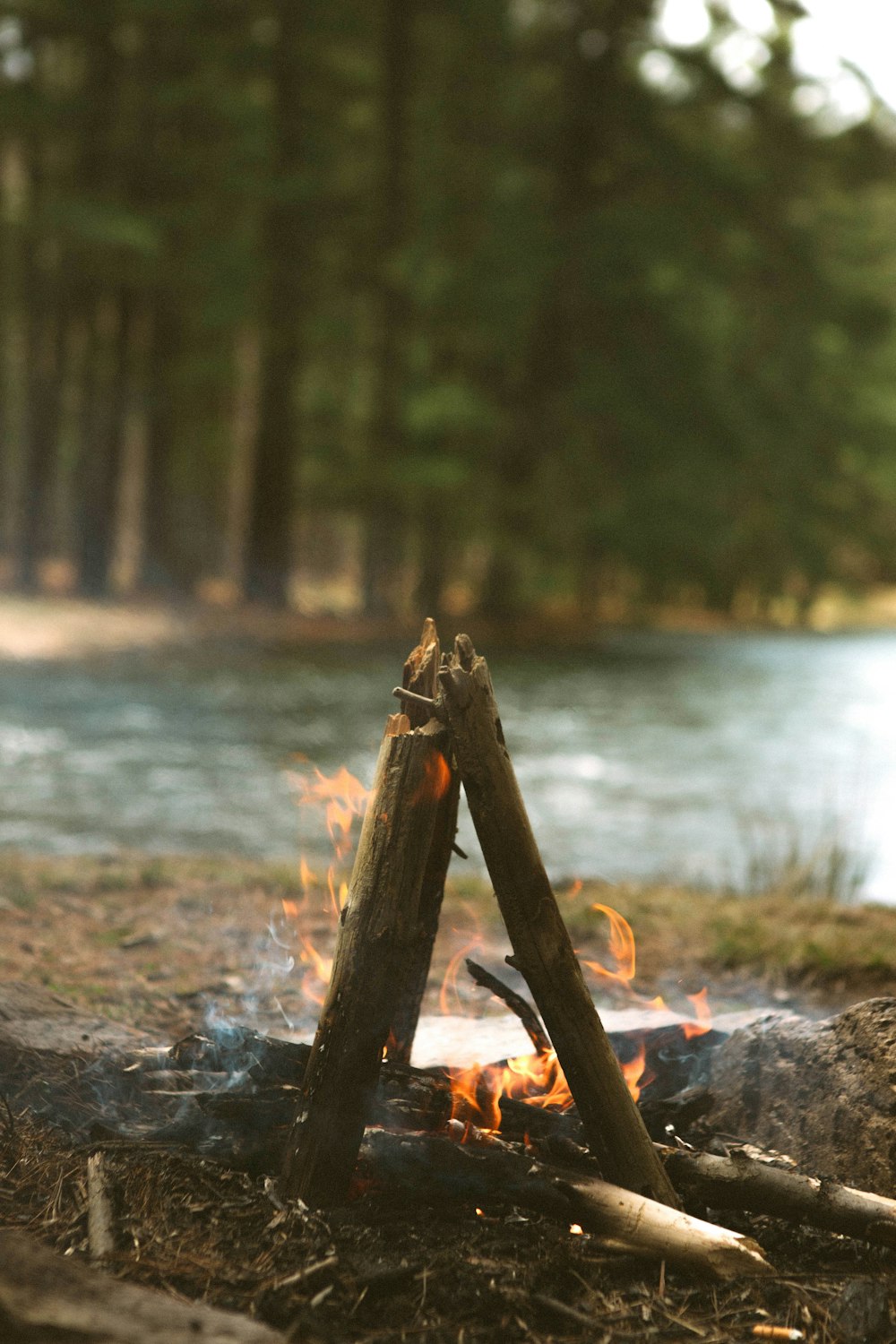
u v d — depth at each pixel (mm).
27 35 26922
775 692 22656
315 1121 3234
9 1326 2438
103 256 27516
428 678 3422
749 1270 3012
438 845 3471
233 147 28828
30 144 28828
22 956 5445
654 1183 3230
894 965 5656
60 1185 3242
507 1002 3783
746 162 34031
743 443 32125
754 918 6449
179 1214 3139
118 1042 3982
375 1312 2857
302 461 32719
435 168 32719
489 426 30750
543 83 33969
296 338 30406
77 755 13258
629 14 31250
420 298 30406
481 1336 2783
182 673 20797
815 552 35688
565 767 13969
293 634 26969
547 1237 3158
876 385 43219
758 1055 3762
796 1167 3416
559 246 30734
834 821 9719
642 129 31438
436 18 31625
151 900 6531
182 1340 2475
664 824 10828
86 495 30047
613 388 31156
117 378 29797
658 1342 2793
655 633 36688
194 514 37906
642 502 31328
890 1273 3117
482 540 32719
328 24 28672
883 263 45031
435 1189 3264
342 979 3252
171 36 28172
